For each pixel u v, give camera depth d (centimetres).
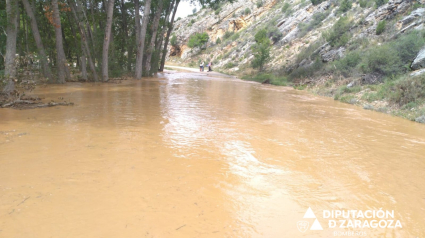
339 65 2059
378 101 1320
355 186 411
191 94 1413
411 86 1196
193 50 7125
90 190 354
